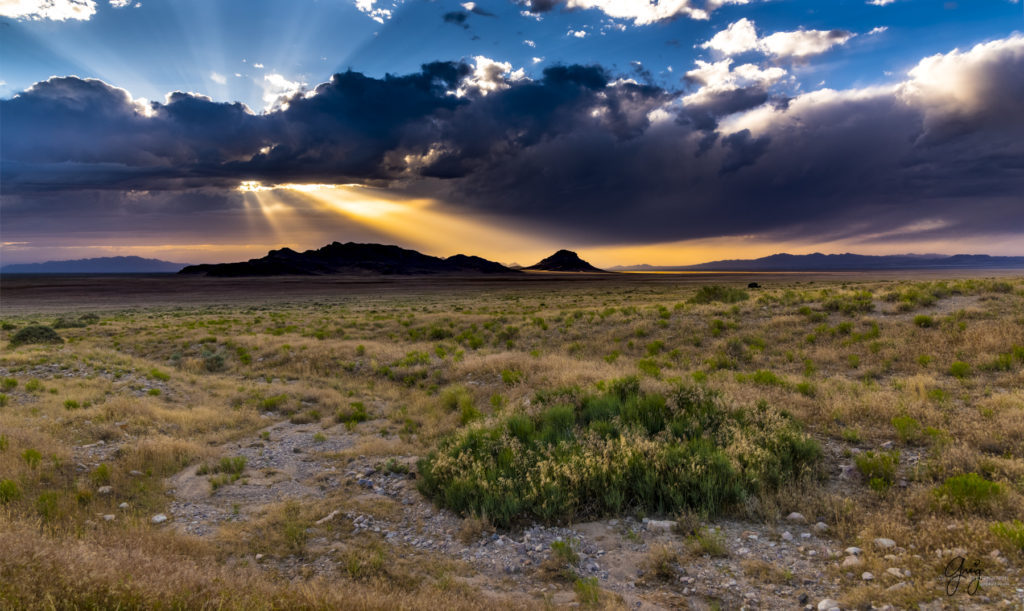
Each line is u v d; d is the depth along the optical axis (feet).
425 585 17.42
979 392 36.06
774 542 19.16
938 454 24.93
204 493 27.48
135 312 202.08
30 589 11.85
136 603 12.14
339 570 18.74
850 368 49.78
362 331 102.99
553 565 18.61
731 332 67.77
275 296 331.98
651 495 22.88
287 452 35.27
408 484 28.19
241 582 14.70
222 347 81.25
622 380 37.93
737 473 23.02
